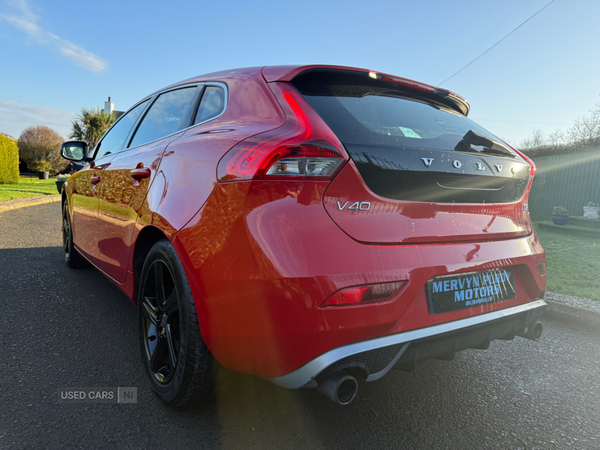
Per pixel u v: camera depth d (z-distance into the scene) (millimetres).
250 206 1422
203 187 1628
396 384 2293
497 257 1838
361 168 1487
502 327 1855
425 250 1606
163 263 1882
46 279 3793
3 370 2154
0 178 17344
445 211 1715
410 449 1711
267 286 1361
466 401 2133
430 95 2266
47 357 2324
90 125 28062
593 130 16500
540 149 11438
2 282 3641
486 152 1957
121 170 2527
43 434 1668
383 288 1458
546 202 11172
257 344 1426
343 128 1571
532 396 2209
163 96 2768
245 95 1909
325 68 1839
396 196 1573
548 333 3176
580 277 4676
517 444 1784
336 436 1775
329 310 1364
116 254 2496
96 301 3260
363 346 1414
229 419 1857
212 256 1506
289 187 1396
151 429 1748
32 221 7602
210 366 1672
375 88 2010
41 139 27156
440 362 2602
